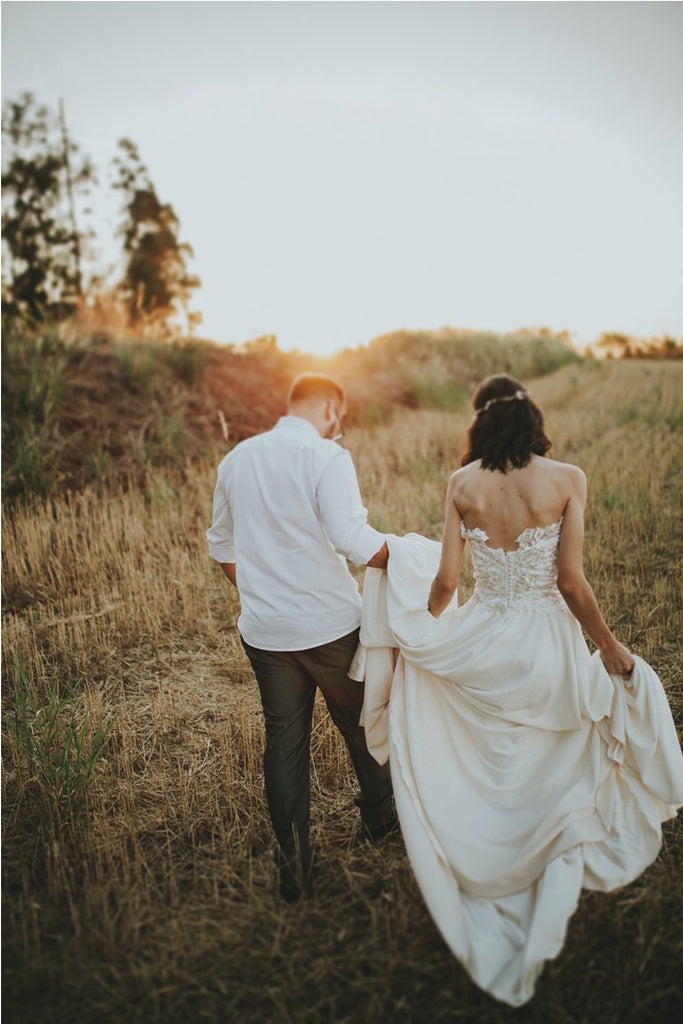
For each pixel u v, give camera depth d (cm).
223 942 207
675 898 214
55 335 817
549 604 215
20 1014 185
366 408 1057
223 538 250
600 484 591
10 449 621
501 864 201
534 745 216
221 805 270
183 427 757
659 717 209
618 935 200
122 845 246
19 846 249
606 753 212
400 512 561
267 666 231
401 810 209
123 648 396
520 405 213
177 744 312
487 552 218
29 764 276
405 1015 182
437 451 783
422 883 196
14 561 477
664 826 247
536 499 208
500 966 181
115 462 663
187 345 960
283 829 223
